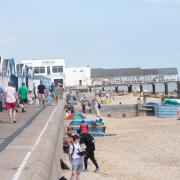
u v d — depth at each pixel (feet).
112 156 87.56
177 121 167.02
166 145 101.81
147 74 552.41
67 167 67.36
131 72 554.05
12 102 75.00
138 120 176.96
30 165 36.27
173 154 89.30
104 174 68.44
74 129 125.80
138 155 88.79
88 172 69.51
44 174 34.73
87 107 213.66
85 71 503.20
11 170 34.47
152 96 394.73
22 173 33.32
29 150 44.14
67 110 170.50
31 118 85.71
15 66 150.00
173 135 120.47
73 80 499.92
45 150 44.11
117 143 107.55
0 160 38.63
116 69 557.33
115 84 512.22
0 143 49.62
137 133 128.06
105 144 106.52
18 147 46.21
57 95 172.45
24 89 103.35
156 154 89.71
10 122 75.46
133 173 70.13
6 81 126.31
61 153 75.25
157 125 152.35
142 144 104.58
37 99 146.51
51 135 57.00
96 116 194.18
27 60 412.16
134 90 525.34
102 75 540.52
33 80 210.18
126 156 87.71
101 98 335.67
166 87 504.84
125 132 132.05
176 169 73.97
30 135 56.75
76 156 54.90
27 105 125.29
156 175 69.10
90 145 69.21
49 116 90.58
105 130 134.21
